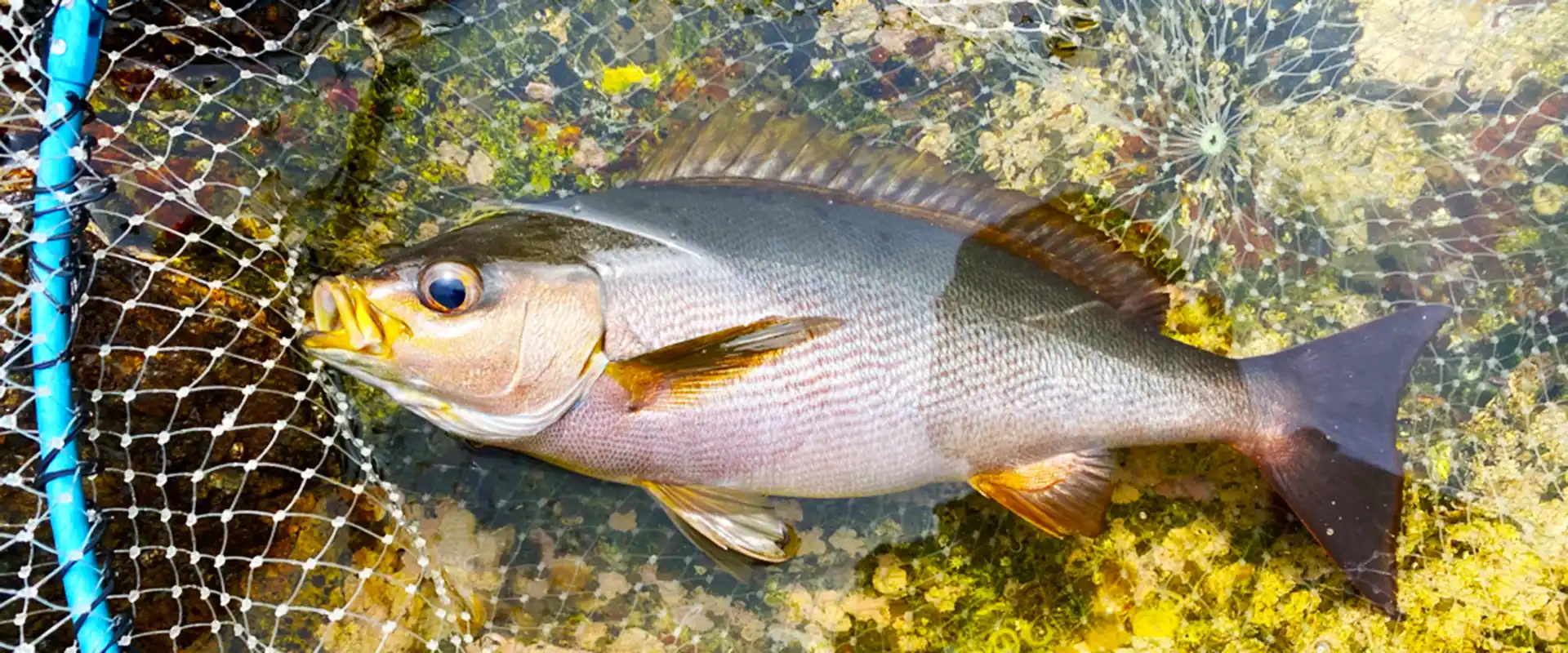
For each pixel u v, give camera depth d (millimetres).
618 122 663
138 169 615
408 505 651
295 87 646
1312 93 667
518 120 659
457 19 655
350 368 595
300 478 635
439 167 655
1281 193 668
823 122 636
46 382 556
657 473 620
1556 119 669
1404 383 630
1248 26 661
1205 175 662
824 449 610
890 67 668
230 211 638
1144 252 664
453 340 593
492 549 656
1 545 579
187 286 615
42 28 580
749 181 615
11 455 587
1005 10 663
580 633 656
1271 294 669
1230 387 626
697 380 601
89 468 565
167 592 618
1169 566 664
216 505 621
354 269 645
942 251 615
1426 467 662
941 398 611
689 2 664
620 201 608
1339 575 660
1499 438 665
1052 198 665
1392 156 669
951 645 662
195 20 609
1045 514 631
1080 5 662
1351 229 669
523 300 595
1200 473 667
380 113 651
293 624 638
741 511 637
